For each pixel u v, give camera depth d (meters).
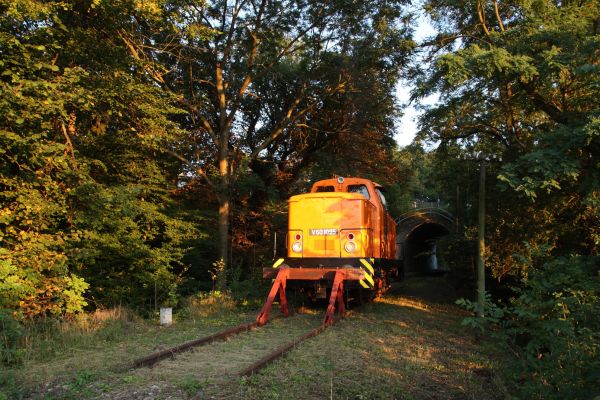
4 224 10.89
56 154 11.06
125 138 14.30
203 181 22.91
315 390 6.11
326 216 13.41
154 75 16.19
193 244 20.00
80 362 7.41
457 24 14.87
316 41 20.84
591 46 10.38
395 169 29.05
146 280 14.38
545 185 9.67
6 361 7.59
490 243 15.34
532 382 5.64
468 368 7.77
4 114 9.27
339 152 26.91
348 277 12.09
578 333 5.50
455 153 17.47
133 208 12.80
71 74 10.46
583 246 13.00
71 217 11.73
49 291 10.71
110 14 12.17
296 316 12.35
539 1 11.45
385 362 7.70
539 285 5.92
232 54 20.58
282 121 22.00
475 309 6.15
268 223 24.70
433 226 45.12
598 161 10.11
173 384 6.10
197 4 15.59
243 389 6.00
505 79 11.88
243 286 16.66
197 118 22.55
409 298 18.53
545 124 13.70
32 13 9.55
